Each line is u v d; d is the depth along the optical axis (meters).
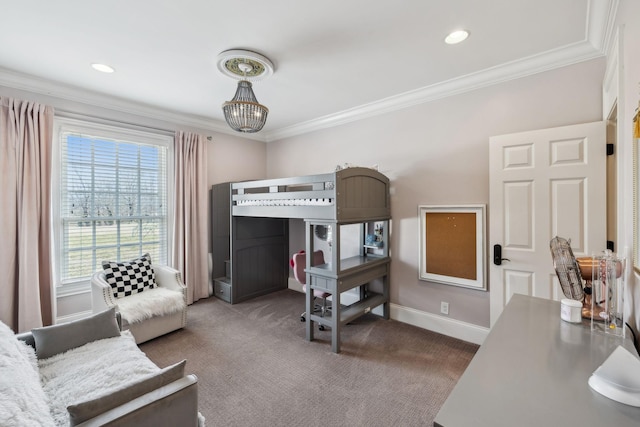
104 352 1.79
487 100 2.64
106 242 3.31
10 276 2.59
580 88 2.21
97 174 3.24
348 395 2.00
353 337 2.86
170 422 1.19
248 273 4.08
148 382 1.21
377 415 1.81
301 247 4.53
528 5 1.72
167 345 2.70
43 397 1.25
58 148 2.95
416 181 3.11
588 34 2.00
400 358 2.47
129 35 2.02
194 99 3.25
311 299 2.80
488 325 2.67
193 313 3.52
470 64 2.45
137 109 3.44
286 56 2.31
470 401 0.78
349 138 3.72
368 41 2.10
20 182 2.63
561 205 2.21
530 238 2.34
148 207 3.65
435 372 2.27
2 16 1.80
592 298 1.26
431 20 1.86
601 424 0.69
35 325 2.65
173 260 3.72
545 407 0.75
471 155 2.74
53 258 2.83
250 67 2.43
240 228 3.98
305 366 2.35
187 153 3.82
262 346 2.68
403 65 2.46
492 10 1.76
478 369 0.93
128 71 2.57
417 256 3.11
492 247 2.52
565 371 0.91
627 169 1.36
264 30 1.96
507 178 2.43
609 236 2.06
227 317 3.39
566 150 2.19
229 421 1.76
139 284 2.99
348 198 2.69
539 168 2.29
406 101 3.11
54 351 1.75
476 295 2.74
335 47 2.18
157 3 1.69
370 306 3.01
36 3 1.68
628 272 1.32
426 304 3.06
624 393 0.76
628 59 1.36
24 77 2.66
